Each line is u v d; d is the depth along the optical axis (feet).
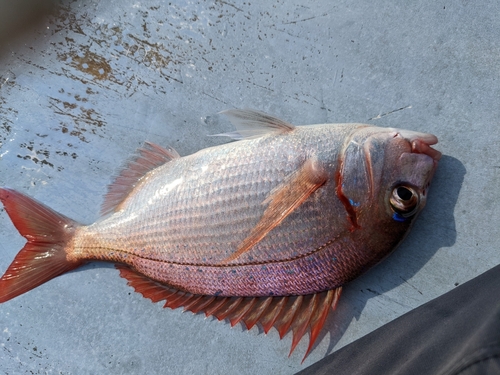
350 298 1.24
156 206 1.21
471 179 1.21
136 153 1.26
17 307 1.33
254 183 1.14
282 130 1.16
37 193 1.35
